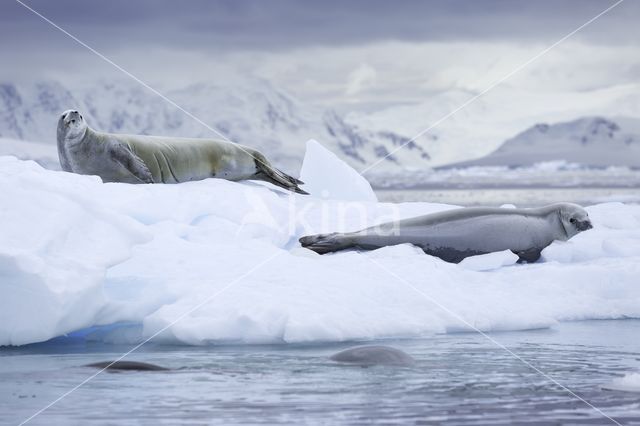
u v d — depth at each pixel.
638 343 13.73
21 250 12.77
